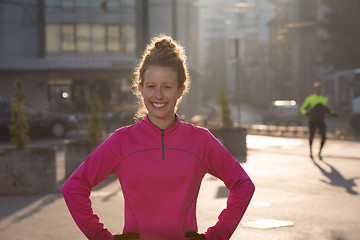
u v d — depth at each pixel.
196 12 62.44
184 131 2.42
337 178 11.03
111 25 51.03
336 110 56.22
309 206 8.07
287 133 27.33
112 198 8.80
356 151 17.22
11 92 49.81
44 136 26.33
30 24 49.75
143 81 2.38
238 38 18.56
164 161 2.34
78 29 50.53
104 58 50.62
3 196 9.16
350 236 6.27
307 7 69.94
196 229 2.46
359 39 56.81
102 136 12.09
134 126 2.43
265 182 10.55
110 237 2.39
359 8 57.53
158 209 2.34
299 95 75.31
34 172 9.41
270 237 6.25
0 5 48.81
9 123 24.47
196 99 58.59
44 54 50.06
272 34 97.06
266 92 96.62
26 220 7.14
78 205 2.37
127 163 2.36
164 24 52.94
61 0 50.31
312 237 6.23
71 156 11.93
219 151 2.46
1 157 9.38
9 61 48.38
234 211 2.42
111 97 50.25
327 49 58.53
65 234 6.37
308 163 13.79
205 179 10.82
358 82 32.53
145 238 2.34
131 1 51.28
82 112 46.25
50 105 46.12
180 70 2.36
